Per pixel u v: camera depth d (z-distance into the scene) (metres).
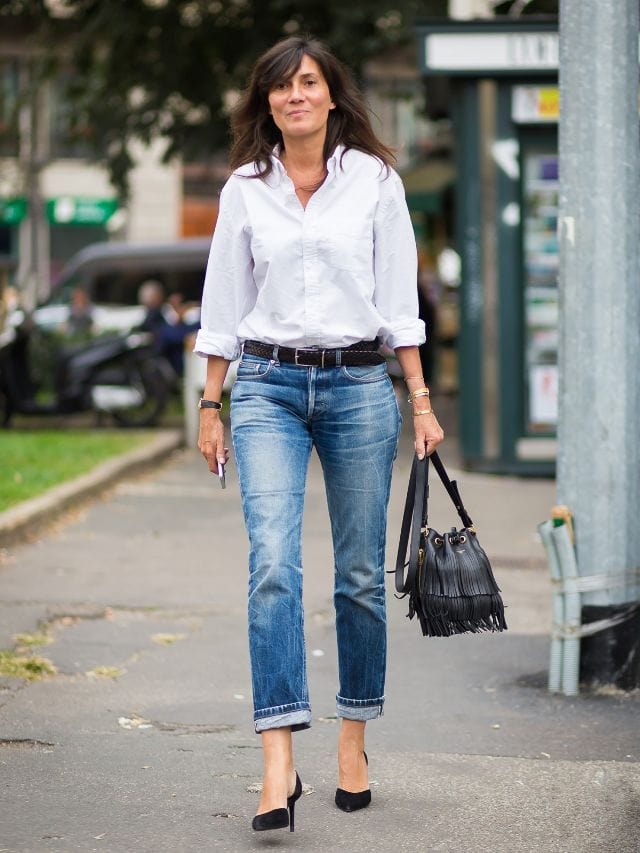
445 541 6.97
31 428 30.42
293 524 6.74
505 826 6.79
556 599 9.43
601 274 9.45
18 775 7.49
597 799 7.20
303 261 6.73
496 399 22.11
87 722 8.51
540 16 21.67
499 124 21.72
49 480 18.72
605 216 9.45
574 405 9.50
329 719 8.71
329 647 10.71
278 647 6.60
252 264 6.93
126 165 33.50
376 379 6.85
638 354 9.52
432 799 7.19
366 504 6.90
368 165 6.82
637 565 9.45
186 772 7.59
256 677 6.62
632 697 9.28
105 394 29.44
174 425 31.30
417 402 6.97
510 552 15.10
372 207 6.79
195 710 8.80
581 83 9.50
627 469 9.41
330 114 6.88
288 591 6.64
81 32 32.78
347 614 6.99
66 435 27.02
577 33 9.52
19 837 6.56
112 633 10.96
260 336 6.82
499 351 22.03
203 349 6.90
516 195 21.80
